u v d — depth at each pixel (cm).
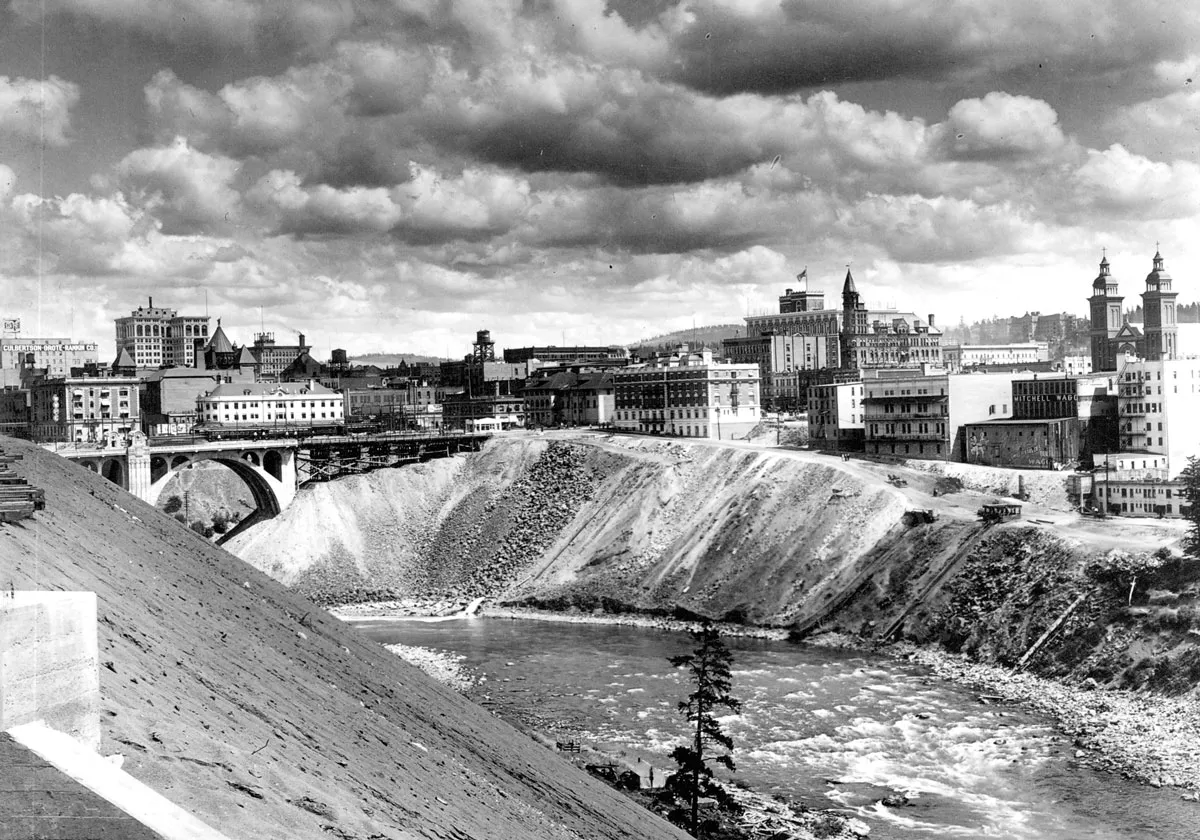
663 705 13725
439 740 6122
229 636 5603
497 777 5953
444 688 9388
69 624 2425
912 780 10906
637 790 9962
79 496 8106
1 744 2128
